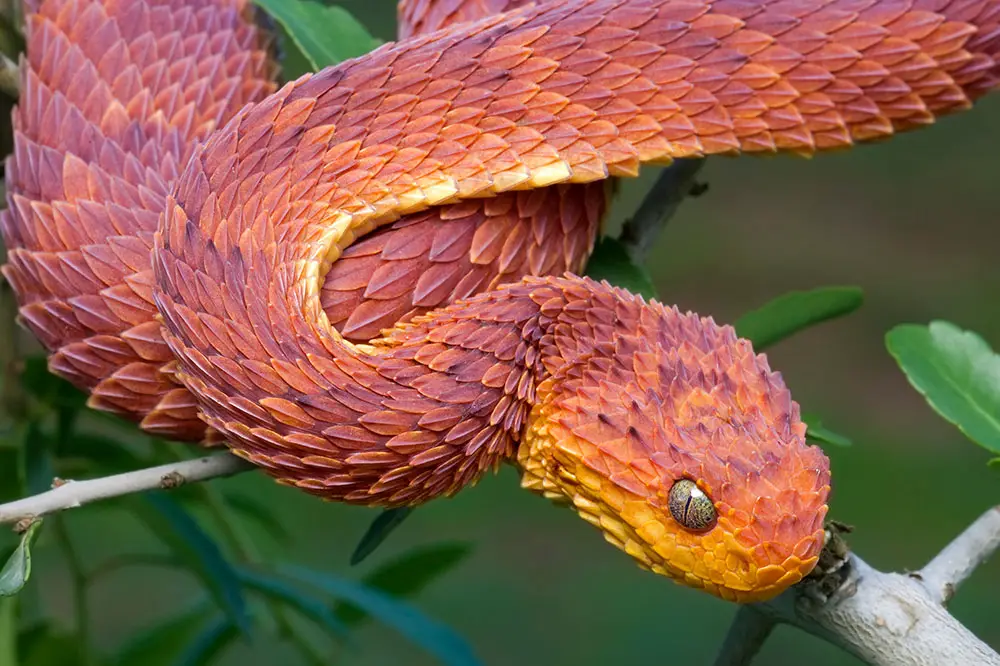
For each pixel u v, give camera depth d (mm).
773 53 387
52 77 392
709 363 367
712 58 386
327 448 367
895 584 370
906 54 389
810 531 358
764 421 363
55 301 382
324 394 366
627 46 384
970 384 402
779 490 358
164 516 420
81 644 438
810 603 371
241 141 375
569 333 372
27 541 364
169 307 370
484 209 379
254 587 435
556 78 381
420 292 375
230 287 368
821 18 387
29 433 417
